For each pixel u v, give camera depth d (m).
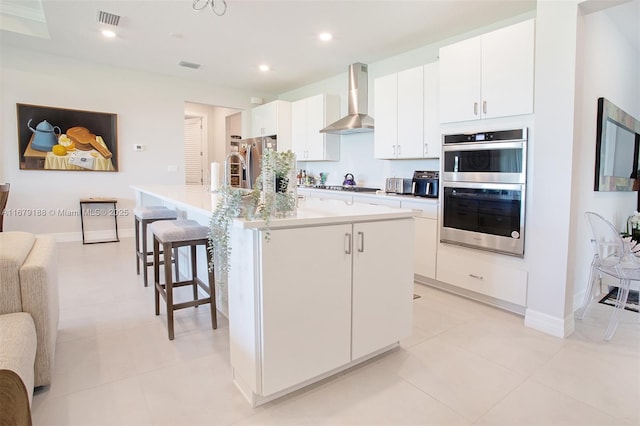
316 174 6.03
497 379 1.90
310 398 1.73
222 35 4.00
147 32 3.96
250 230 1.56
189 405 1.66
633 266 2.52
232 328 1.80
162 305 2.86
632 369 2.00
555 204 2.42
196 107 8.05
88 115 5.18
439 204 3.29
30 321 1.57
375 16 3.47
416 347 2.23
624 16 3.02
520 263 2.72
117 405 1.65
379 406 1.67
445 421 1.57
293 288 1.64
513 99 2.68
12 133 4.73
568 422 1.57
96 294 3.10
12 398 0.96
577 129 2.37
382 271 1.98
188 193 3.04
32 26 4.16
